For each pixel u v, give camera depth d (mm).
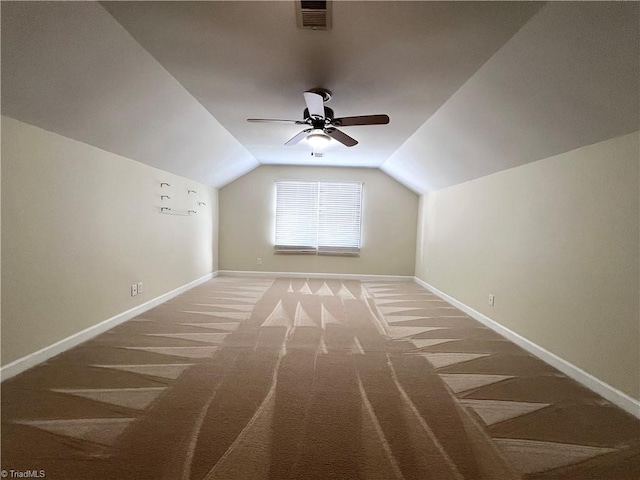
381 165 5684
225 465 1389
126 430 1588
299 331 3096
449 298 4438
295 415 1756
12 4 1450
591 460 1476
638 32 1369
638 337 1829
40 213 2244
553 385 2152
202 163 4461
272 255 6078
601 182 2084
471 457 1477
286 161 5633
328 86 2523
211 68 2266
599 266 2086
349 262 6070
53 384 1997
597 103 1830
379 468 1399
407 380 2182
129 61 2084
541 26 1615
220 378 2139
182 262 4605
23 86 1851
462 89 2455
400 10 1615
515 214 3020
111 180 3010
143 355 2457
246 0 1569
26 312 2158
